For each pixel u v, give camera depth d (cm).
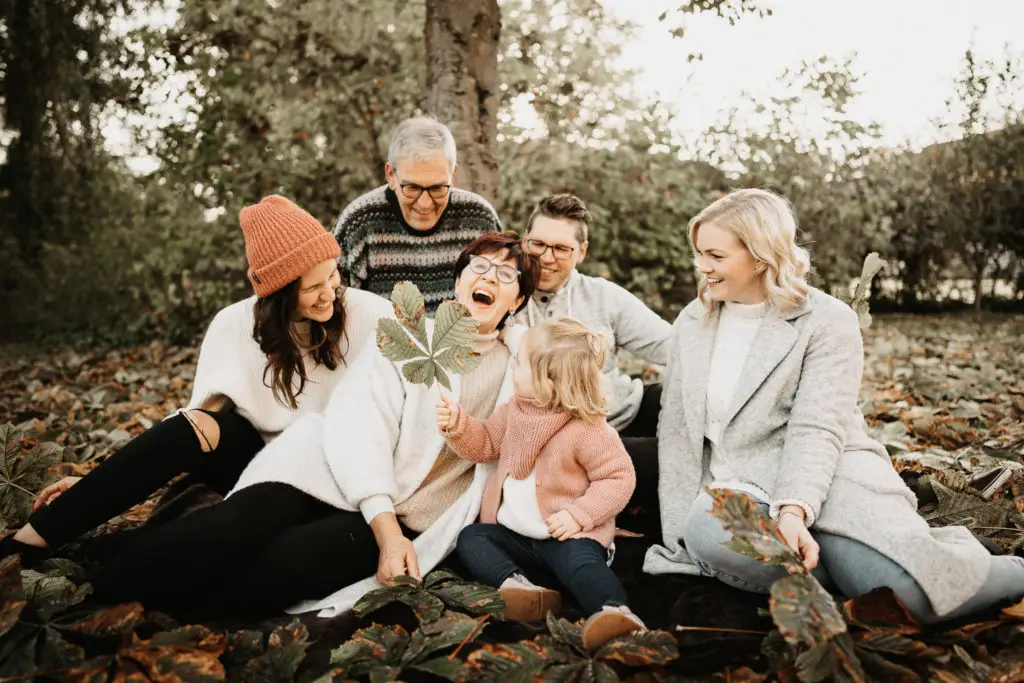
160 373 743
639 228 936
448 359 220
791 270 248
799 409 236
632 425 318
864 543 210
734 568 218
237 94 887
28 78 1011
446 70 558
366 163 909
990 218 1146
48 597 196
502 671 185
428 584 220
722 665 196
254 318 259
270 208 255
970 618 210
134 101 942
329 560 223
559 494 237
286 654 188
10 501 252
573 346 238
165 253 953
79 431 424
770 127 950
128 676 177
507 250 261
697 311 270
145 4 927
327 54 875
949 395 527
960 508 266
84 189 1030
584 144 911
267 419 262
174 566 206
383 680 181
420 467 252
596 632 192
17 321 1027
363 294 288
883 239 1054
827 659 176
